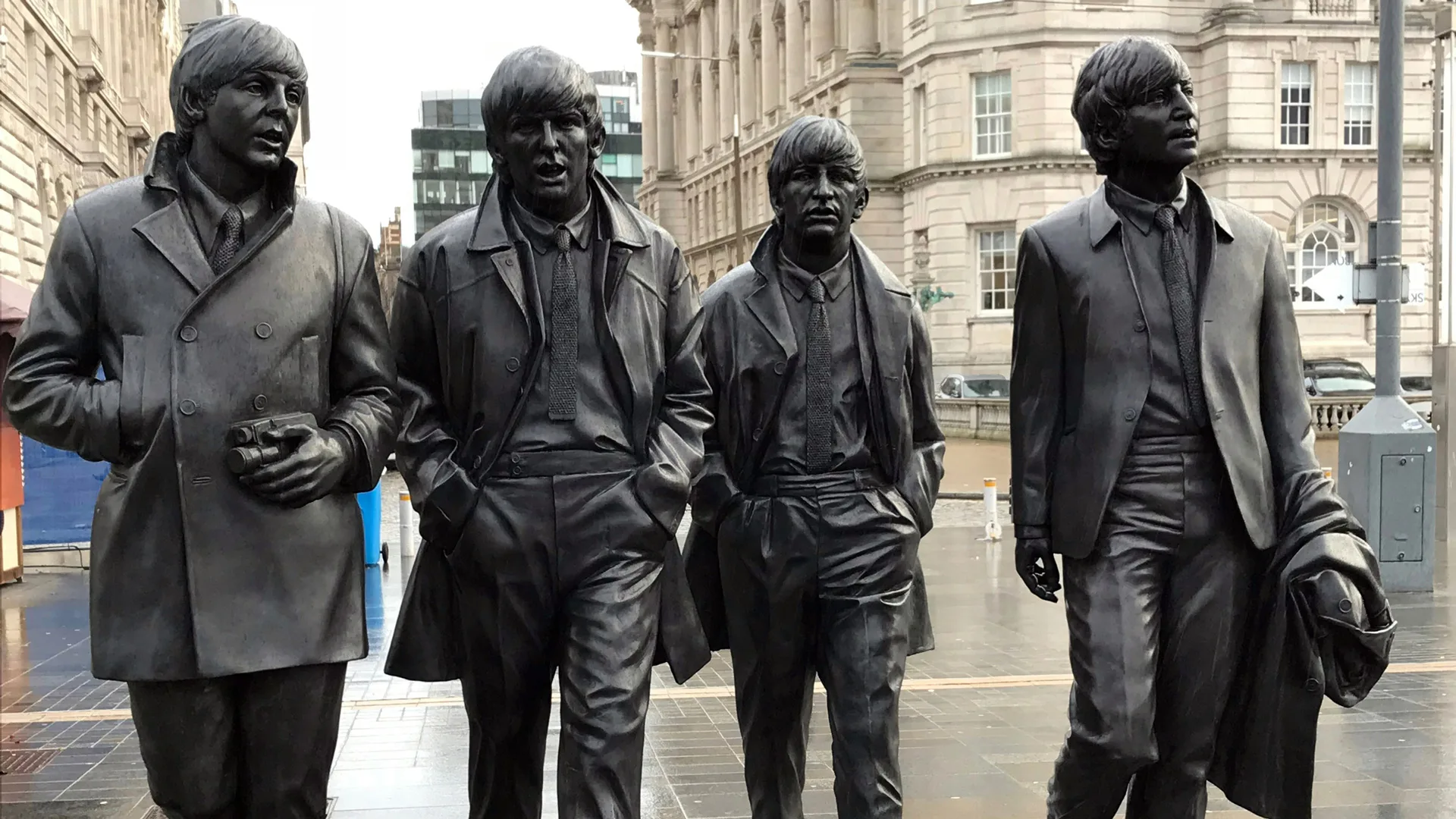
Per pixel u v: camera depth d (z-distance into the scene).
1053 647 8.92
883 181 43.09
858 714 4.18
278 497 3.26
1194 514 3.93
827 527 4.26
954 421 33.78
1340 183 38.53
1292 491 3.96
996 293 39.41
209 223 3.29
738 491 4.36
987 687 7.71
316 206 3.49
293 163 3.33
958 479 22.94
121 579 3.22
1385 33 10.77
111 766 6.23
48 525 13.51
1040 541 4.09
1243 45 38.09
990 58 38.75
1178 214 4.03
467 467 3.84
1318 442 26.67
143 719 3.30
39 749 6.54
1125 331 3.96
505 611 3.82
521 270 3.81
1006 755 6.25
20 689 8.05
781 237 4.40
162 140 3.32
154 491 3.21
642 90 75.69
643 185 75.44
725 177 61.69
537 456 3.78
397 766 6.23
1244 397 3.95
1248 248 4.03
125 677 3.22
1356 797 5.58
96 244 3.24
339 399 3.56
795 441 4.30
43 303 3.25
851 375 4.33
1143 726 3.83
